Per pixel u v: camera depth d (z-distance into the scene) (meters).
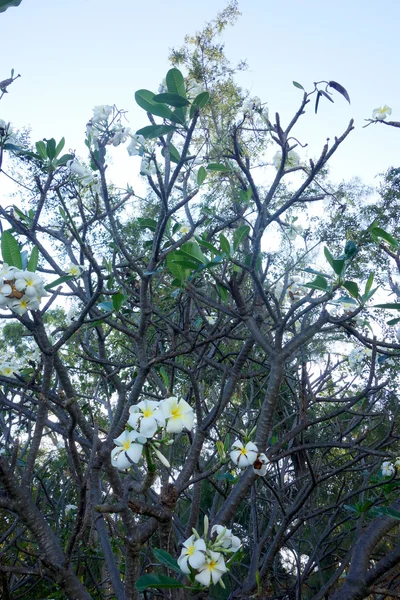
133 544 1.77
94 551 4.04
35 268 1.98
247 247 3.79
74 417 1.92
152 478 1.45
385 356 3.62
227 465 3.05
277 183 2.66
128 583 1.81
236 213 3.27
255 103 3.12
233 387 2.88
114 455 1.41
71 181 2.64
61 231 3.21
